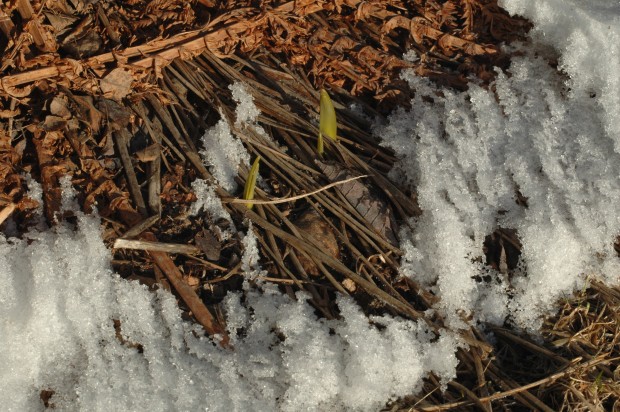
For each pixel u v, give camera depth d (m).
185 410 0.75
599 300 0.80
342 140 0.85
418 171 0.83
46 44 0.83
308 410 0.75
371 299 0.79
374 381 0.75
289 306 0.78
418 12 0.89
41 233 0.79
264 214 0.81
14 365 0.75
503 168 0.82
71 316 0.76
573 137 0.82
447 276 0.79
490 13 0.88
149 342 0.76
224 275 0.79
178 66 0.86
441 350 0.77
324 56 0.87
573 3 0.87
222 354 0.76
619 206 0.81
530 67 0.85
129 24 0.86
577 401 0.76
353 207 0.82
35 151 0.82
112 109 0.83
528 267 0.80
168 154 0.83
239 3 0.87
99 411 0.75
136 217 0.80
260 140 0.84
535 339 0.79
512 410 0.76
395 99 0.87
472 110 0.84
